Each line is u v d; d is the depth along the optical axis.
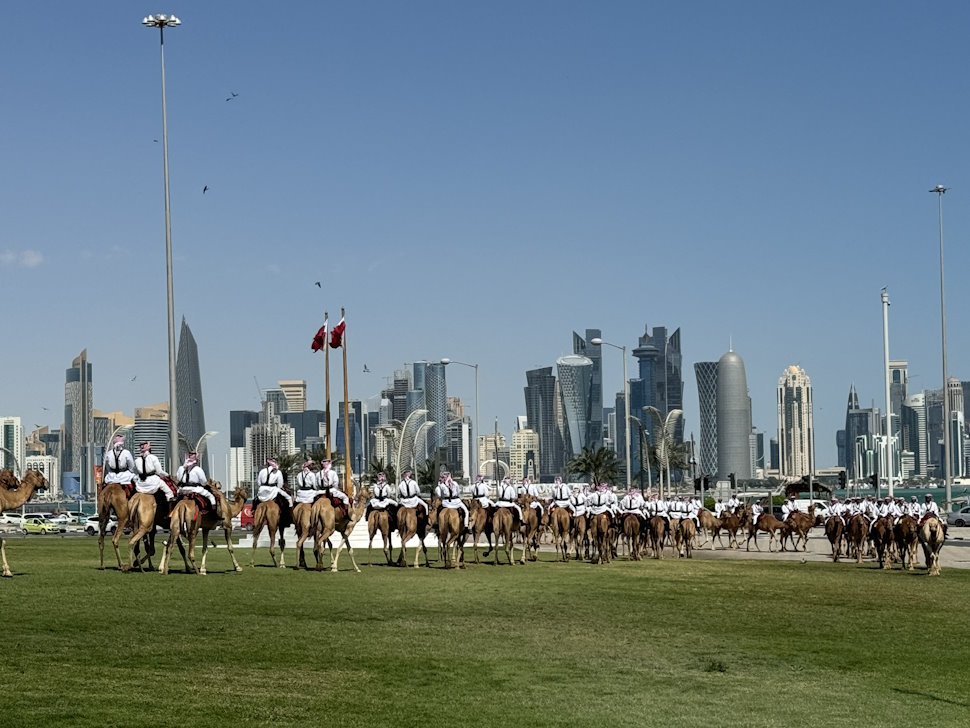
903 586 43.47
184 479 40.38
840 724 19.12
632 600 35.91
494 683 21.44
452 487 49.31
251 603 30.88
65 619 26.30
